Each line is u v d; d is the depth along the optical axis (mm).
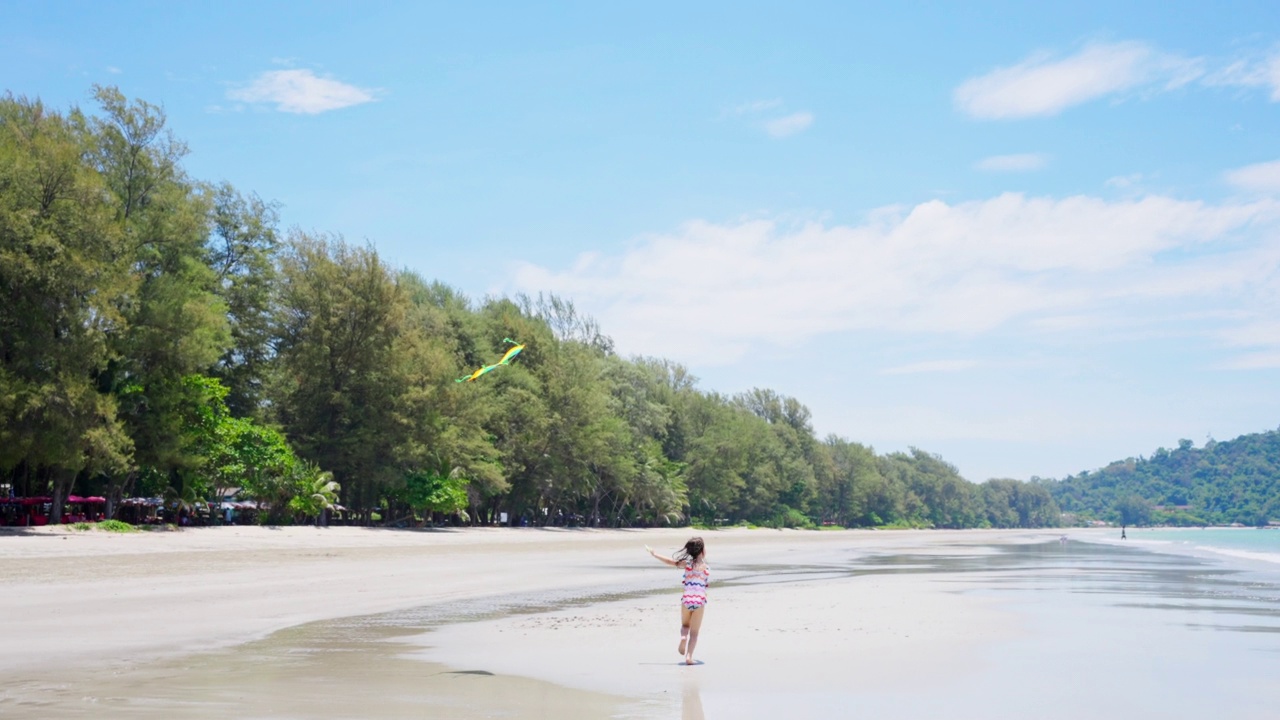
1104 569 42875
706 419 125375
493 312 87375
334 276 63688
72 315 41781
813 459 170625
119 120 51031
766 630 17875
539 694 11211
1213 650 15352
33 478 50312
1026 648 15383
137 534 44188
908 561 51750
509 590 27969
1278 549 82250
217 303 52688
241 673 12555
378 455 64125
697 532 107438
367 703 10547
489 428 76812
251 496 59031
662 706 10555
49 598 21438
